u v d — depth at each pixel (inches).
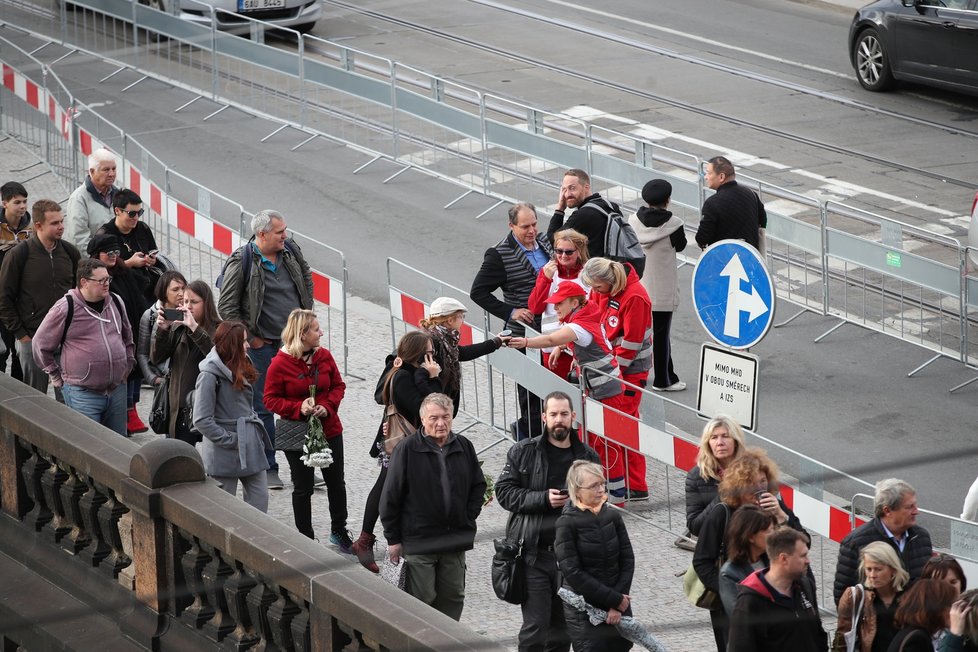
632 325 1087.0
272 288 1134.4
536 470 828.6
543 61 2630.4
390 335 1424.7
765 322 964.6
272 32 2645.2
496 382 1274.6
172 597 746.2
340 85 2075.5
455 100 2367.1
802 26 2942.9
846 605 701.3
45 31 2640.3
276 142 2101.4
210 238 1467.8
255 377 946.7
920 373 1379.2
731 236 1337.4
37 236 1115.9
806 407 1300.4
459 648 588.7
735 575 715.4
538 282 1130.0
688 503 796.0
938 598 681.0
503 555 808.3
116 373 1039.6
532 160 1943.9
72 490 817.5
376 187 1931.6
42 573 812.6
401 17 2960.1
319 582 646.5
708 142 2156.7
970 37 2223.2
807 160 2073.1
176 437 1013.2
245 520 709.3
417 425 920.9
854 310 1537.9
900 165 2047.2
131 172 1632.6
